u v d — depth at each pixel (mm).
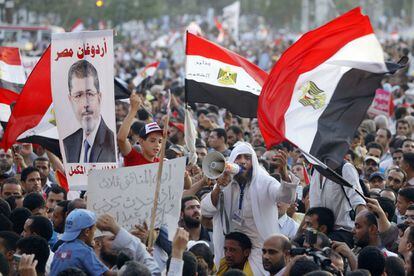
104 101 24422
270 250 21672
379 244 24344
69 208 24281
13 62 33250
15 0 150000
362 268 21531
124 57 115875
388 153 41000
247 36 182375
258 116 23016
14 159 34562
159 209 21906
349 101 22516
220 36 118688
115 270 20703
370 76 22516
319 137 22359
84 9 161000
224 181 23703
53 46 24531
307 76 22781
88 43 24422
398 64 22641
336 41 22766
